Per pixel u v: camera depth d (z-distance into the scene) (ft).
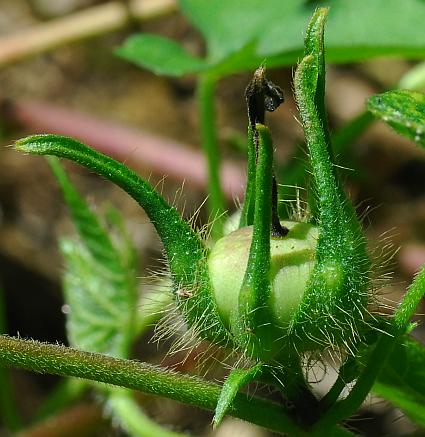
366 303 0.40
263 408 0.41
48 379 0.76
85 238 0.60
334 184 0.38
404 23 0.60
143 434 0.60
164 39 0.62
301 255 0.39
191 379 0.41
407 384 0.47
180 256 0.40
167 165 0.78
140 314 0.60
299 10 0.61
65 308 0.61
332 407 0.41
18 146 0.38
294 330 0.39
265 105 0.40
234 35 0.62
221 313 0.40
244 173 0.78
